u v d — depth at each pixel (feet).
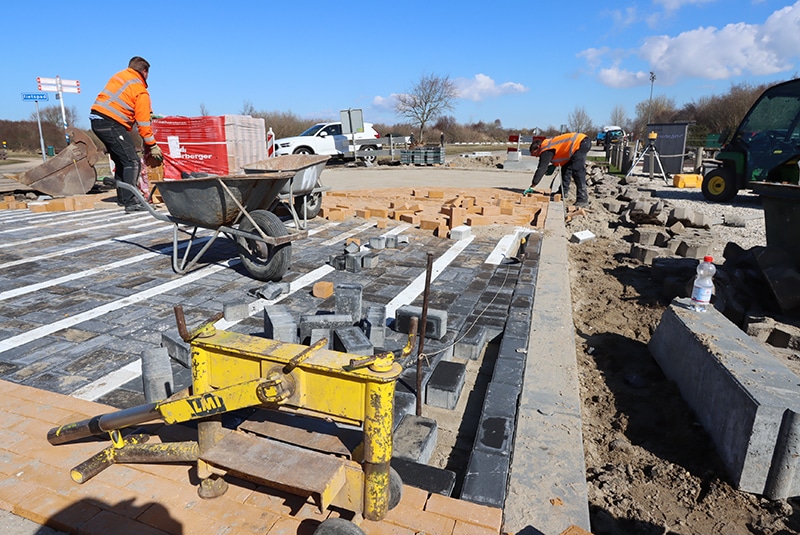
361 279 18.97
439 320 13.69
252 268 18.17
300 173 24.56
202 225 18.04
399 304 16.46
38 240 24.06
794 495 9.20
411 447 9.17
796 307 17.53
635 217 31.68
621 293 20.52
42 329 14.07
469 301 16.78
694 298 13.93
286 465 6.81
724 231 31.35
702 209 38.73
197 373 7.61
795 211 17.69
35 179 35.91
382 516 6.95
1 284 17.67
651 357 14.78
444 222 28.55
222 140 36.37
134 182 30.94
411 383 11.47
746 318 17.26
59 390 10.98
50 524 7.35
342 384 6.55
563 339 14.20
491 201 36.86
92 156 37.14
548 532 7.52
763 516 8.83
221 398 6.99
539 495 8.25
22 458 8.65
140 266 20.20
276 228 17.51
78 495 7.78
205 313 15.42
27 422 9.66
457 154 114.73
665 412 11.95
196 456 7.62
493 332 14.64
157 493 7.82
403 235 26.35
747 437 9.26
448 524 7.27
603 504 8.86
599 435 11.18
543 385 11.67
